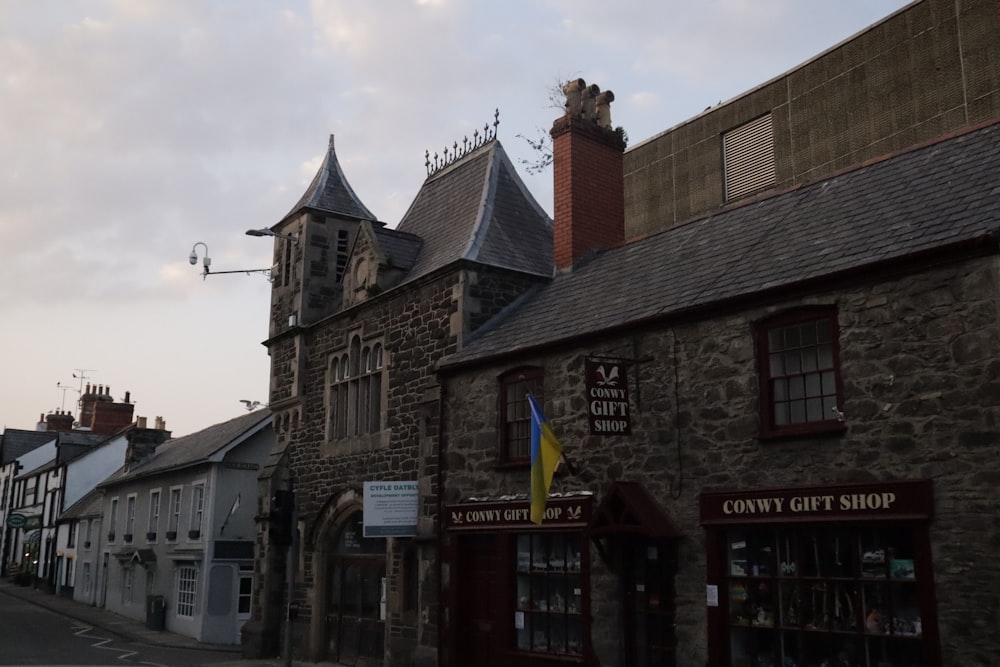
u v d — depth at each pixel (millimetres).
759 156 21891
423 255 18547
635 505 11508
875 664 9344
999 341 8797
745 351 11078
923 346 9398
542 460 12234
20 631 25141
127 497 33406
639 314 12531
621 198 17703
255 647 19344
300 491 19547
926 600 8898
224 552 25547
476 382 14984
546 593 13227
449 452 15266
